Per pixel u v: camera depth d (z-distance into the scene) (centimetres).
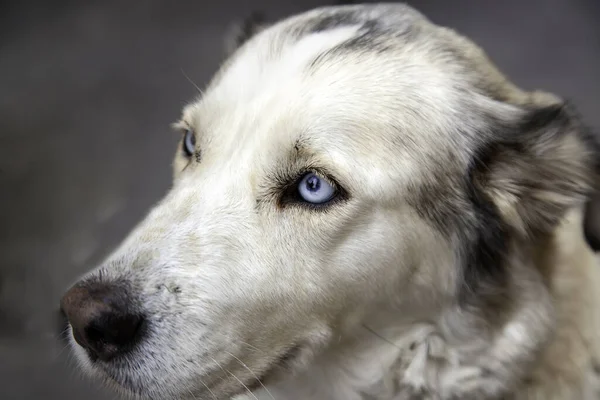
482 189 59
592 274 63
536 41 140
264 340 57
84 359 57
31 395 83
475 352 60
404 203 57
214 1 149
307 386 62
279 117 57
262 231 57
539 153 59
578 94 126
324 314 58
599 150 60
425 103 58
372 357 60
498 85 62
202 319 55
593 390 62
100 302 54
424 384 60
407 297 59
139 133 117
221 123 59
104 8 145
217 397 57
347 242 57
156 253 55
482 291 59
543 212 60
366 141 57
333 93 57
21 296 91
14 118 117
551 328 60
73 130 116
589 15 148
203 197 57
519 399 61
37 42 135
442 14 148
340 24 61
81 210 103
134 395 56
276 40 60
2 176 106
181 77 129
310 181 56
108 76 128
